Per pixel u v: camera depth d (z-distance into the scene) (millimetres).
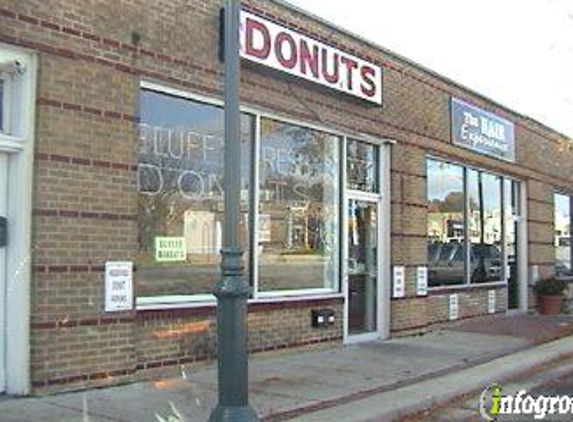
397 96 14234
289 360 11164
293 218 11992
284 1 11273
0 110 8227
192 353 9852
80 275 8500
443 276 16188
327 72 12102
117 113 8961
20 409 7586
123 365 8922
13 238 8180
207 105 10383
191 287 10062
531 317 18438
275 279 11609
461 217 16953
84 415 7461
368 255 13812
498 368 11156
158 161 9711
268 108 11273
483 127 17703
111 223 8828
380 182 14000
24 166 8188
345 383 9664
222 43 10289
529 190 20344
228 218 6711
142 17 9305
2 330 8148
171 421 7363
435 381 10031
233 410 6566
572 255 23594
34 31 8164
